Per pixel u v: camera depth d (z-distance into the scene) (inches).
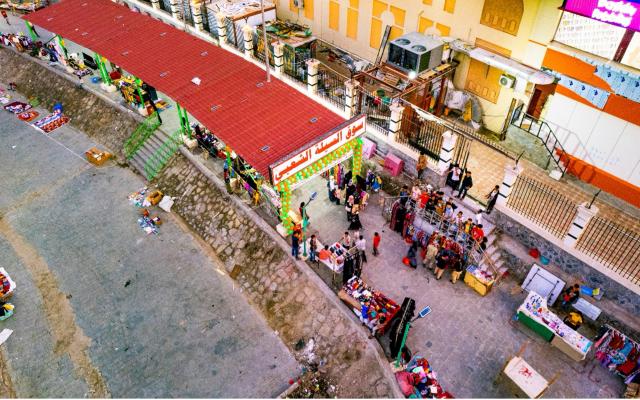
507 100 788.0
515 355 600.4
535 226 650.2
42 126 1115.3
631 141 645.3
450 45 804.0
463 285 681.0
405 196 740.7
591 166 706.8
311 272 695.7
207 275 766.5
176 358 656.4
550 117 737.0
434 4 807.7
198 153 936.3
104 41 1033.5
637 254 609.9
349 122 703.7
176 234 840.9
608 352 574.2
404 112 802.8
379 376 586.2
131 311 719.1
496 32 746.2
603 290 610.9
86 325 704.4
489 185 738.8
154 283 758.5
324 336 647.8
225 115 788.0
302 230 751.1
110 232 848.3
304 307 680.4
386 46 915.4
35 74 1269.7
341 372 613.9
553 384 570.3
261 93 832.9
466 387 571.8
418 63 779.4
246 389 617.3
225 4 1084.5
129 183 956.6
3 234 856.3
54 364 660.7
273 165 628.7
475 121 836.6
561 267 647.1
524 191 708.7
